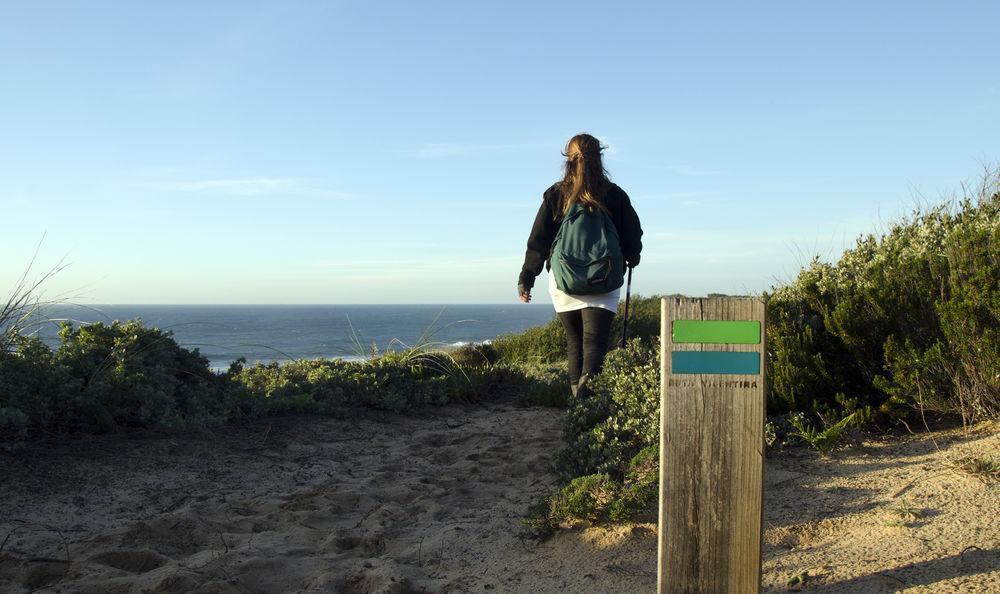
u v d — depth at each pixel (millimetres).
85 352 5230
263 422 5727
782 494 3303
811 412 4180
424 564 3166
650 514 3314
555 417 6605
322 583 2920
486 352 9008
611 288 4941
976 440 3525
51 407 4645
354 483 4516
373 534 3543
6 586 2828
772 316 4660
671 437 2182
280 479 4535
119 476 4172
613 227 4996
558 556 3086
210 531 3553
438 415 6859
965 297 3785
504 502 4051
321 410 6219
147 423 5039
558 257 5000
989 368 3658
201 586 2809
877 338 4234
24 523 3432
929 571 2332
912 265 4367
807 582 2436
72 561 3047
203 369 6020
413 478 4645
